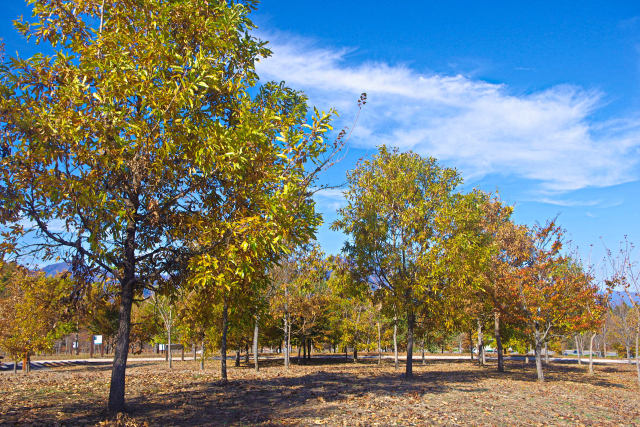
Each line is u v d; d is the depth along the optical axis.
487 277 21.08
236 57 9.90
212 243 8.91
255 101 10.39
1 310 25.70
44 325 24.33
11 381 16.73
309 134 8.54
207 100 9.89
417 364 36.66
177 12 9.09
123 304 9.25
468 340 48.38
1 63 7.91
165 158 8.55
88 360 43.06
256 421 8.91
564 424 9.84
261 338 35.72
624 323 25.98
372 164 20.41
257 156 8.87
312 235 8.98
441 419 9.59
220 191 9.57
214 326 24.75
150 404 10.61
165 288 10.23
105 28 9.27
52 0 8.99
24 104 7.47
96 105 8.23
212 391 13.53
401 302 18.19
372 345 38.38
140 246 9.94
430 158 20.67
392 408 10.74
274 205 7.90
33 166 7.66
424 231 18.19
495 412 10.85
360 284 19.69
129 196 9.30
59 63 8.56
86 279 8.95
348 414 9.82
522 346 36.97
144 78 7.96
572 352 74.19
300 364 35.72
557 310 19.45
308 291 26.69
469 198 18.39
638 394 16.88
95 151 8.16
